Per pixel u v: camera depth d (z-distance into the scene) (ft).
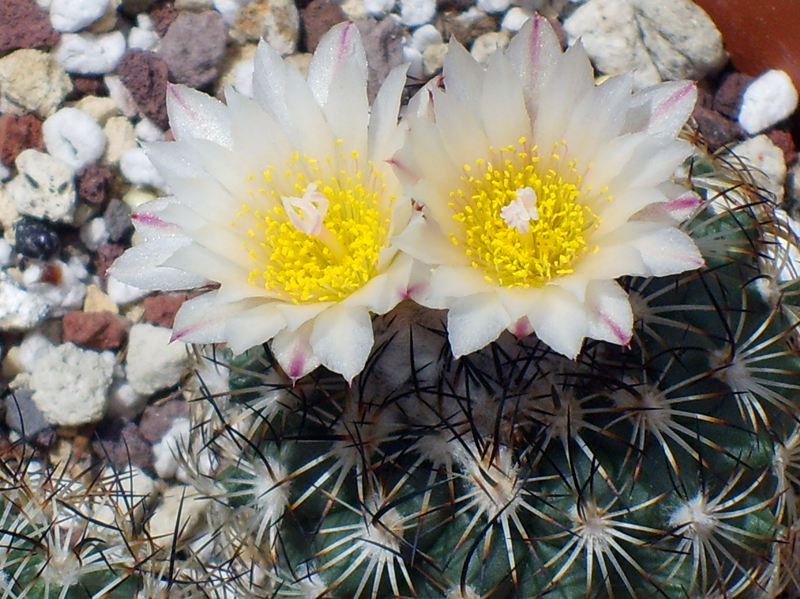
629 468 0.40
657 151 0.37
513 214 0.37
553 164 0.39
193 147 0.39
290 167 0.39
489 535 0.39
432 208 0.37
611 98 0.38
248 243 0.39
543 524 0.40
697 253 0.36
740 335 0.41
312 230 0.38
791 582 0.46
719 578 0.41
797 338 0.43
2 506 0.48
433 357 0.40
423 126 0.37
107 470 0.57
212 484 0.47
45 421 0.56
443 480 0.39
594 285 0.36
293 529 0.42
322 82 0.40
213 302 0.38
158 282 0.39
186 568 0.49
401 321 0.40
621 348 0.40
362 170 0.39
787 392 0.42
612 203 0.37
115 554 0.45
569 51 0.37
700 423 0.40
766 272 0.44
